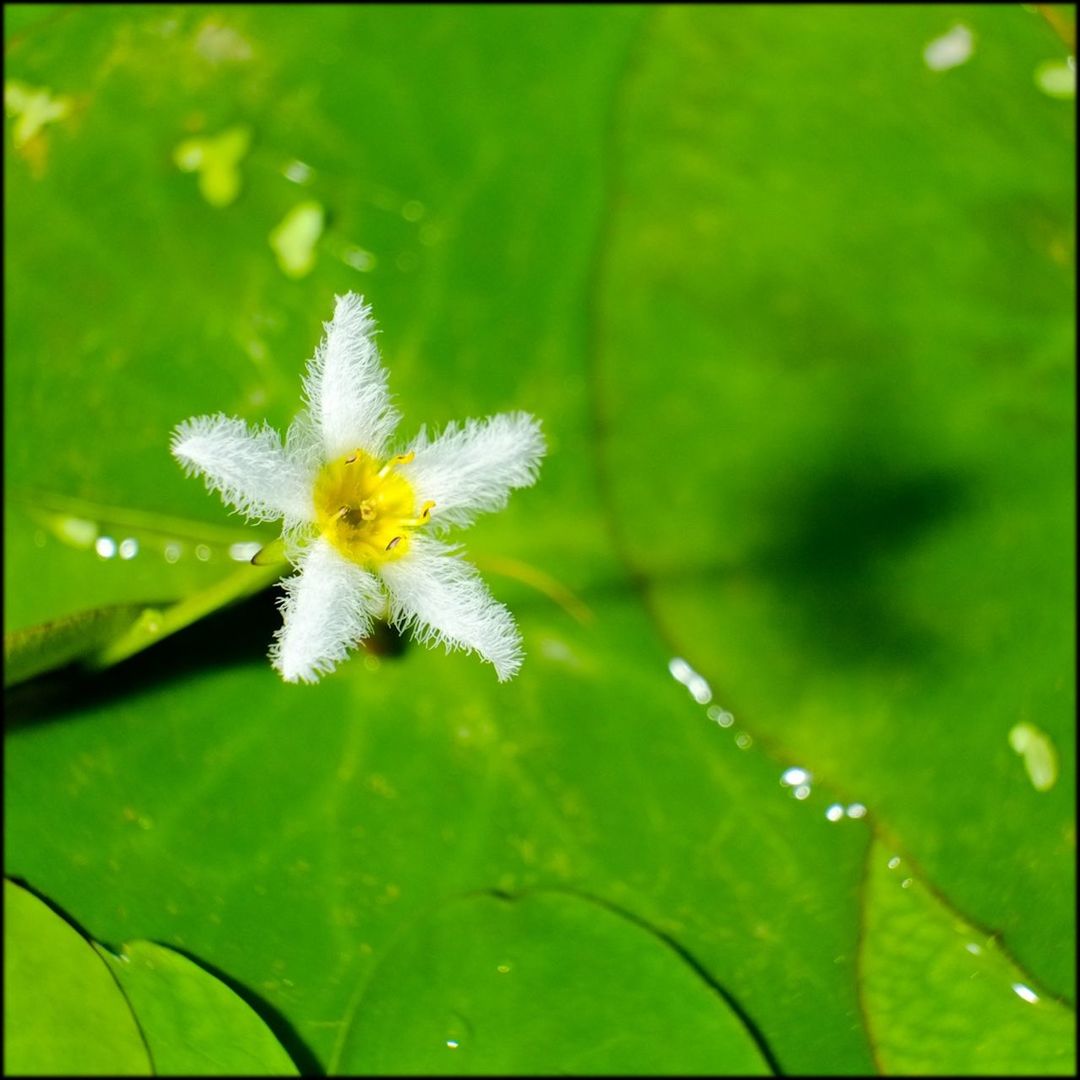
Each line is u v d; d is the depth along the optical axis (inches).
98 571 14.6
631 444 14.9
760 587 14.8
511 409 14.9
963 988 14.6
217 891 14.4
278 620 14.7
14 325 14.7
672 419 14.9
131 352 14.7
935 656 14.8
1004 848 14.7
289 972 14.4
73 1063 14.4
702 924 14.6
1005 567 14.8
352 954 14.4
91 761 14.5
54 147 14.9
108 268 14.8
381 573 13.8
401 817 14.6
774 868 14.7
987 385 14.9
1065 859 14.7
